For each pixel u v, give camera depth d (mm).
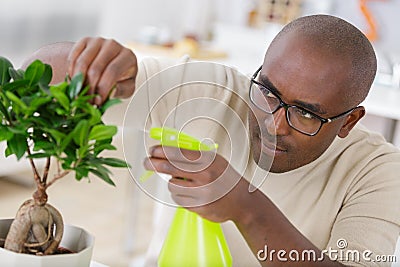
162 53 4164
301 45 1285
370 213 1436
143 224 3863
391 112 3160
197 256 1105
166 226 1688
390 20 5082
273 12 5227
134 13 5070
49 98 954
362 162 1527
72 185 4191
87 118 994
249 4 5836
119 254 3486
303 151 1342
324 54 1283
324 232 1541
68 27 4453
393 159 1523
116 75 1094
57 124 973
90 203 3996
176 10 5570
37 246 1022
